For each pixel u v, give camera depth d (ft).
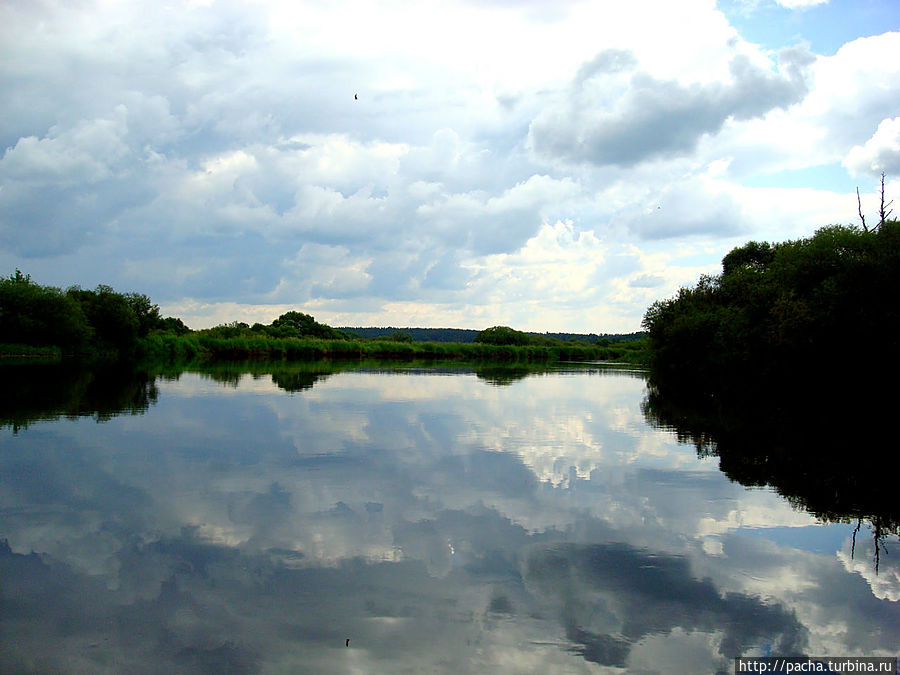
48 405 94.73
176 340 314.76
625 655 24.53
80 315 257.55
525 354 457.68
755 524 41.34
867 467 59.77
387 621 26.73
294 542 36.06
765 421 93.45
